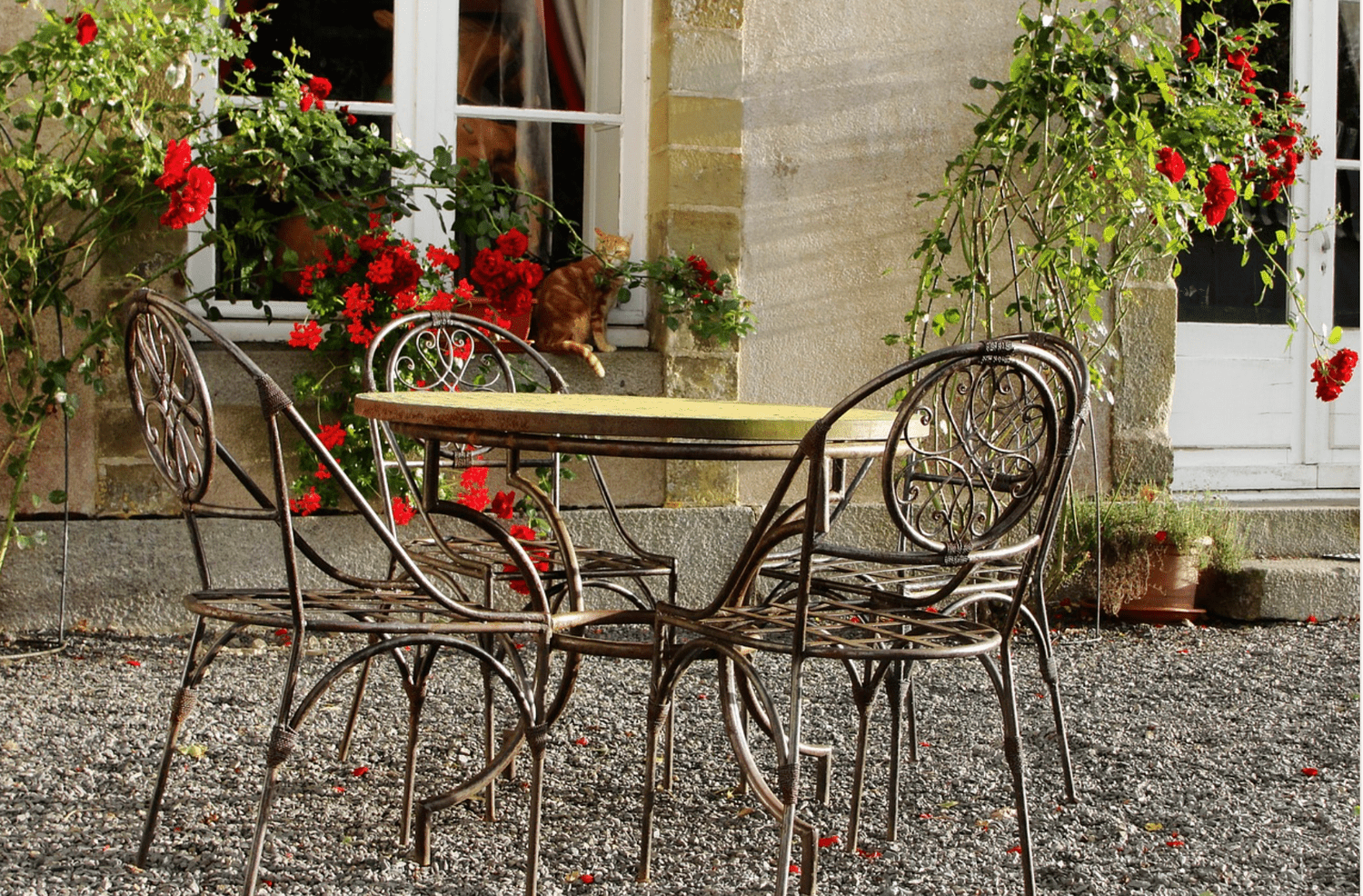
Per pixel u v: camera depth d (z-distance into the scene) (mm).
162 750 3301
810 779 3283
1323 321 6109
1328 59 6035
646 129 5164
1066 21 4891
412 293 4523
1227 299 5996
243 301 4715
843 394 5172
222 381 4539
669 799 3104
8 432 4379
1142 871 2742
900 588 3094
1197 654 4719
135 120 4055
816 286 5129
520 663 2684
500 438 2359
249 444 4582
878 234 5184
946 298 5258
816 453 2189
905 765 3428
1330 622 5324
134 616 4504
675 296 4867
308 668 4215
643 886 2582
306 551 2625
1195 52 5129
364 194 4637
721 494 5012
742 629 2416
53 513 4445
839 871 2705
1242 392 5996
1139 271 5410
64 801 2906
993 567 3340
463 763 3311
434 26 5016
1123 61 5117
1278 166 5199
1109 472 5465
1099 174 5043
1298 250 6074
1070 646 4828
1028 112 5000
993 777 3344
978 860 2785
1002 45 5293
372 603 2551
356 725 3602
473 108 5078
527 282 4566
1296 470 6066
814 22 5090
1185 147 5051
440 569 3146
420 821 2637
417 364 4535
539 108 5164
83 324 4277
